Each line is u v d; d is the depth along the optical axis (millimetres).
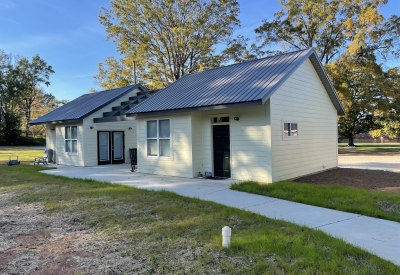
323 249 3887
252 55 29031
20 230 5023
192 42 28172
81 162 15656
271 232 4543
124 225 5133
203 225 5020
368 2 24641
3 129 44906
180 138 10922
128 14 28359
